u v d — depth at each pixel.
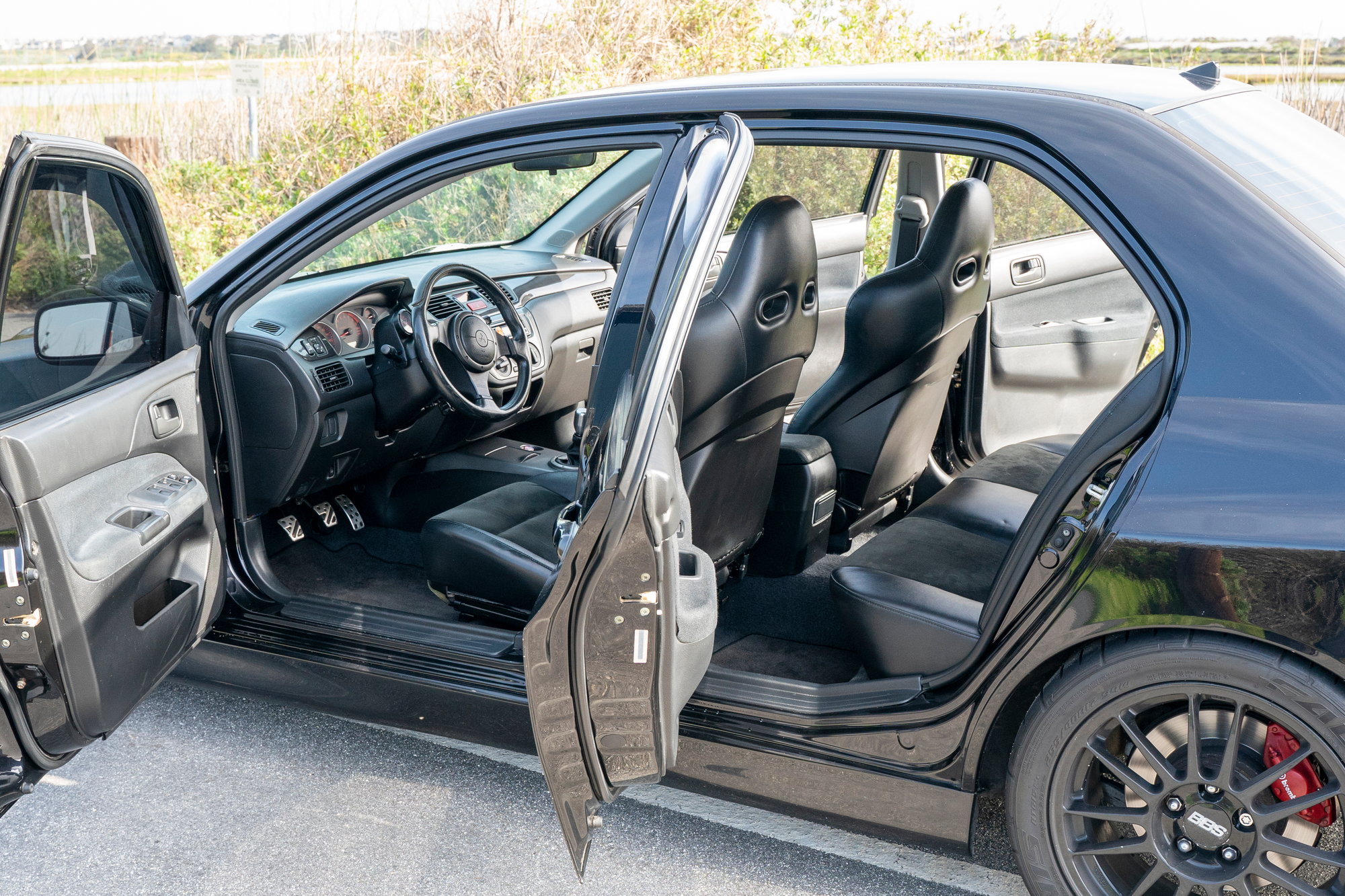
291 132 8.01
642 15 8.04
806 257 2.16
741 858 2.21
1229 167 1.65
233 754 2.56
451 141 2.16
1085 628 1.64
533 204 3.77
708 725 2.02
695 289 1.56
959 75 1.95
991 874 2.16
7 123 8.59
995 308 3.15
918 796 1.90
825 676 2.48
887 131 1.81
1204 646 1.57
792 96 1.89
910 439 2.91
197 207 7.47
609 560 1.56
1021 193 3.22
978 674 1.78
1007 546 2.43
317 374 2.80
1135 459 1.59
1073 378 3.42
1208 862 1.69
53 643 1.72
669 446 1.73
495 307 3.27
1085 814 1.76
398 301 3.15
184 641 2.12
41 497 1.68
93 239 1.88
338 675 2.37
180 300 2.20
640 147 1.99
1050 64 2.16
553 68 7.79
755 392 2.18
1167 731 1.75
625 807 2.37
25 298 1.68
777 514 2.71
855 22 7.86
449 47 8.02
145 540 1.91
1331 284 1.51
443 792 2.42
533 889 2.12
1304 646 1.48
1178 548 1.54
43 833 2.28
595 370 1.84
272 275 2.36
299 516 3.21
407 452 3.28
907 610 2.00
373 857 2.21
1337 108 5.74
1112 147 1.67
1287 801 1.61
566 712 1.67
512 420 3.55
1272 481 1.49
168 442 2.07
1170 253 1.60
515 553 2.42
